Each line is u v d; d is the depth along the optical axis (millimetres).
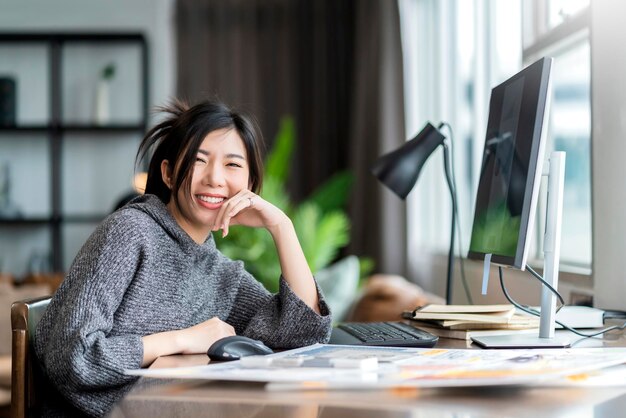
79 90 6398
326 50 6480
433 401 974
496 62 4020
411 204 5250
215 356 1365
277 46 6504
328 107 6477
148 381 1140
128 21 6359
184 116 1691
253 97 6480
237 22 6480
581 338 1677
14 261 6375
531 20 3141
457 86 4648
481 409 928
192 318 1681
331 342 1677
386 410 920
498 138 1721
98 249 1562
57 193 6223
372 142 5484
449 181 2387
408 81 5242
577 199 2936
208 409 946
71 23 6352
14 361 1544
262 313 1702
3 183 6246
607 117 2125
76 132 6379
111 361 1424
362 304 3951
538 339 1590
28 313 1563
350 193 5984
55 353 1444
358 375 1063
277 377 1057
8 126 6156
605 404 957
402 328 1786
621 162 2061
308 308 1660
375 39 5383
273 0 6496
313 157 6461
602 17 2143
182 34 6453
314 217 5043
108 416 922
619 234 2070
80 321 1473
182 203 1682
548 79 1468
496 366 1103
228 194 1695
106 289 1521
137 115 6395
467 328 1773
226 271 1792
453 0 4738
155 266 1616
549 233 1604
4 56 6383
